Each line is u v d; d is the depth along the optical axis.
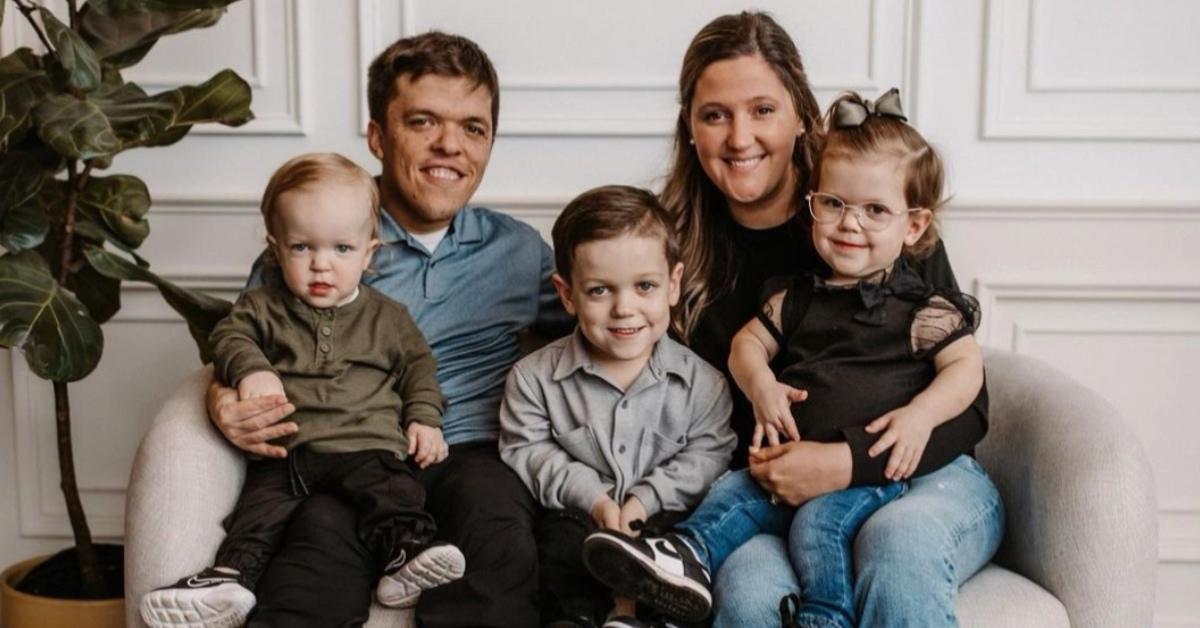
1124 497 1.61
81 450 2.49
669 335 1.98
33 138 2.02
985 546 1.67
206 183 2.42
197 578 1.59
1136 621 1.61
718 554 1.68
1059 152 2.36
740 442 1.93
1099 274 2.36
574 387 1.87
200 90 2.00
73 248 2.13
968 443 1.71
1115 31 2.33
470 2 2.36
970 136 2.37
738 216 2.01
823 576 1.57
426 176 1.98
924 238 1.84
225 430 1.74
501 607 1.62
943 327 1.72
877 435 1.67
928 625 1.49
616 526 1.72
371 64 2.10
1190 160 2.36
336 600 1.61
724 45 1.91
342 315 1.85
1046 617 1.58
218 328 1.84
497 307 2.06
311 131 2.40
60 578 2.18
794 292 1.82
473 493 1.76
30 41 2.38
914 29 2.33
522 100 2.39
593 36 2.37
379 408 1.84
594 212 1.79
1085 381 2.41
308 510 1.70
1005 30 2.33
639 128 2.38
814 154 1.95
